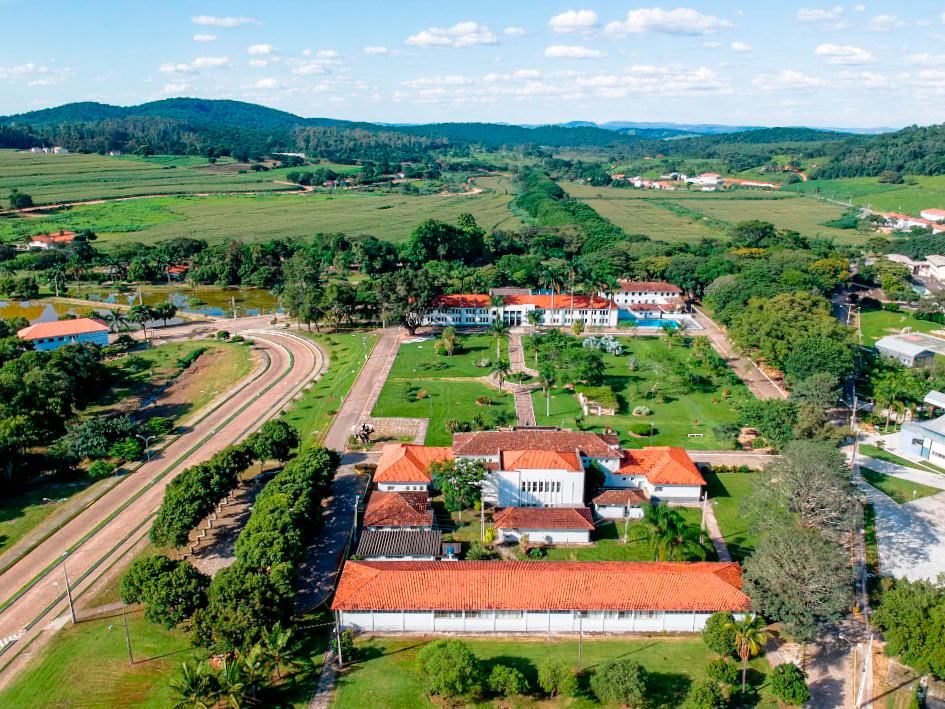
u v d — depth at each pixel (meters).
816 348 165.62
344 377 187.75
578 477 119.75
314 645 88.81
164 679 82.44
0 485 129.75
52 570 105.31
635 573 93.56
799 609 82.81
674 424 157.38
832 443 126.94
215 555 108.81
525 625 91.69
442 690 76.94
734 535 113.88
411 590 91.56
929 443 137.75
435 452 129.75
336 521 118.00
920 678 81.56
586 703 79.38
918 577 101.00
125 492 129.62
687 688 80.62
